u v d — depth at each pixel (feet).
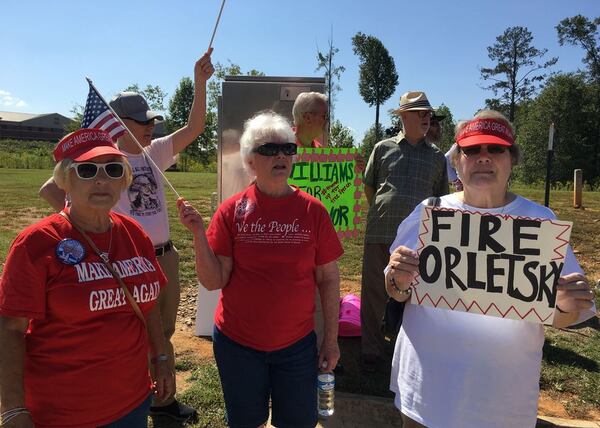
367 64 183.62
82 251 6.04
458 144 6.53
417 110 12.32
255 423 7.70
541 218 6.27
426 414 6.32
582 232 32.09
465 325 6.27
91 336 5.99
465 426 6.11
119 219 6.95
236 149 14.42
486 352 6.14
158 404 10.46
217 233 7.55
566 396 12.23
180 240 28.94
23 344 5.78
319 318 12.59
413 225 6.95
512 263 6.01
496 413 6.05
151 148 10.48
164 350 7.61
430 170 12.72
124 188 6.74
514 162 6.48
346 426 10.70
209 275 7.30
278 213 7.41
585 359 14.07
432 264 6.30
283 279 7.25
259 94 14.17
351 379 12.88
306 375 7.58
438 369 6.28
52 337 5.89
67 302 5.81
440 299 6.26
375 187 13.71
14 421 5.56
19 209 40.47
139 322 6.67
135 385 6.50
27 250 5.72
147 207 10.00
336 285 7.84
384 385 12.65
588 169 144.15
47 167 124.77
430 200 6.98
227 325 7.55
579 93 146.82
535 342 6.15
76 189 6.20
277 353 7.39
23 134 291.79
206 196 52.90
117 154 6.36
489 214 6.07
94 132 6.42
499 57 175.63
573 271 6.05
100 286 6.05
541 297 5.92
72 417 5.98
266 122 7.43
